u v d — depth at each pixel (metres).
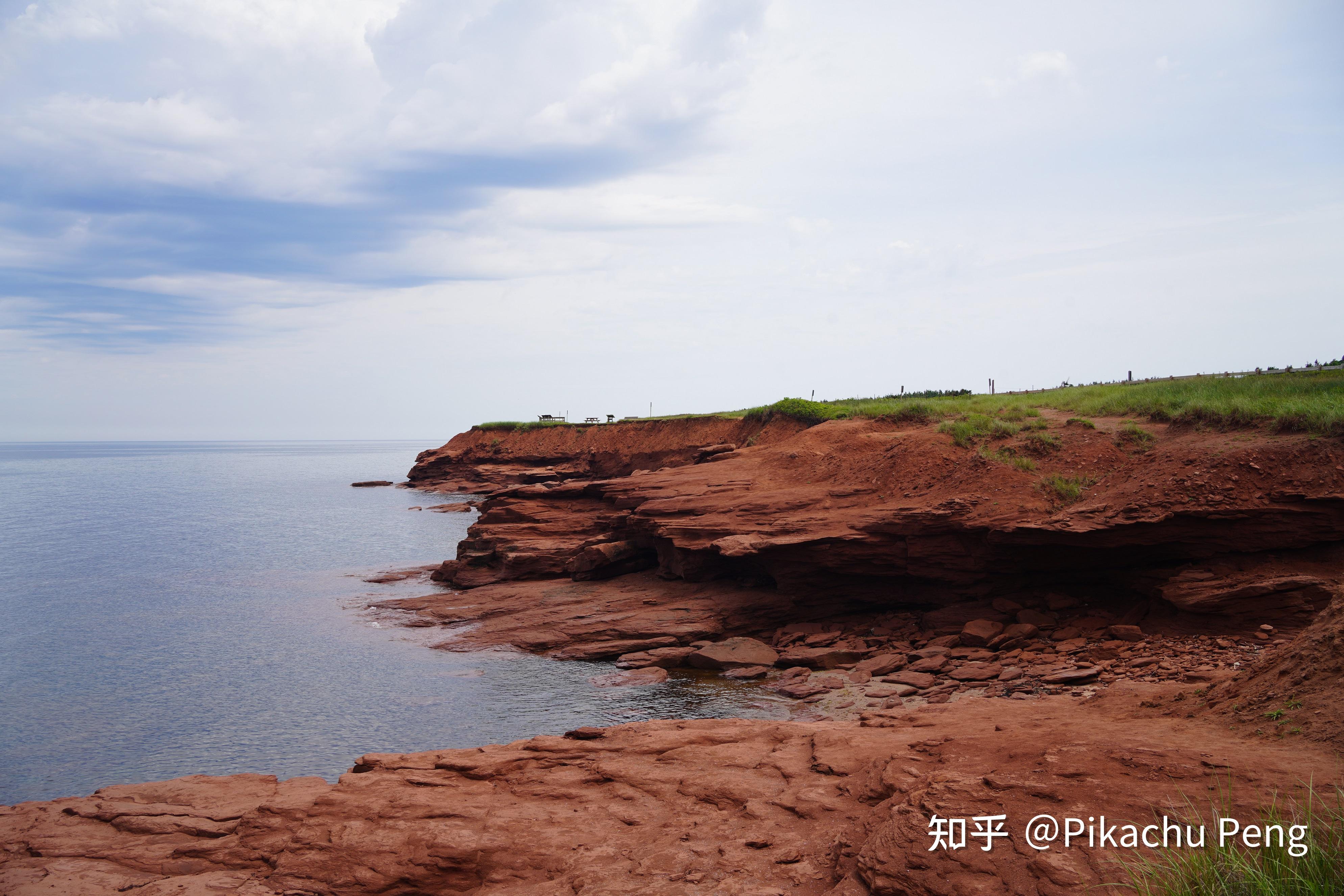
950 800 6.90
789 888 7.03
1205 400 23.84
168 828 10.13
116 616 31.14
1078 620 19.83
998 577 21.64
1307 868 4.93
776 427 47.94
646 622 24.28
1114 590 20.31
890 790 8.29
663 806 9.52
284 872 8.76
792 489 28.62
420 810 9.79
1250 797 6.15
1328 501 17.09
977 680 17.16
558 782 10.52
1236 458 18.86
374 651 24.67
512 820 9.34
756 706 17.75
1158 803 6.29
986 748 8.79
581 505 37.62
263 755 16.61
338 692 20.58
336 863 8.80
